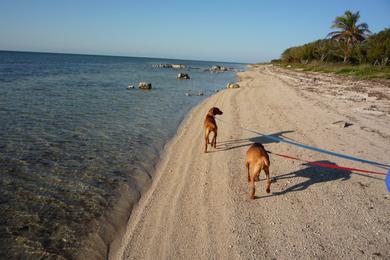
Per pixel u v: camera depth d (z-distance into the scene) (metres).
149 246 4.91
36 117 13.38
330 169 7.40
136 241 5.07
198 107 17.39
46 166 7.98
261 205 5.85
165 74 53.38
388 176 6.66
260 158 5.86
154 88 27.95
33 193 6.50
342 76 32.06
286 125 11.70
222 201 6.08
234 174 7.35
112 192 6.75
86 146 9.77
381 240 4.68
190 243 4.87
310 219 5.30
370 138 9.71
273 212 5.57
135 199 6.55
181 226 5.35
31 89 22.97
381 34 41.81
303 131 10.77
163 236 5.12
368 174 7.07
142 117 14.47
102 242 5.08
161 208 6.03
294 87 24.05
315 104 15.83
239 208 5.77
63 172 7.66
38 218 5.58
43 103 16.95
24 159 8.38
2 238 4.96
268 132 10.89
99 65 84.38
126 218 5.83
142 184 7.25
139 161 8.66
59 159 8.52
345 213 5.45
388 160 7.87
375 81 25.73
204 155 8.88
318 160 7.99
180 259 4.53
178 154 9.18
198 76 52.38
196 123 13.12
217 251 4.62
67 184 7.00
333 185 6.55
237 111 15.00
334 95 18.69
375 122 11.73
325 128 11.02
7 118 12.89
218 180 7.07
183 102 19.56
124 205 6.27
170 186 7.00
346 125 11.33
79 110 15.48
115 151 9.41
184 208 5.95
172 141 10.67
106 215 5.84
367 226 5.05
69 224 5.46
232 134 10.84
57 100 18.25
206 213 5.70
